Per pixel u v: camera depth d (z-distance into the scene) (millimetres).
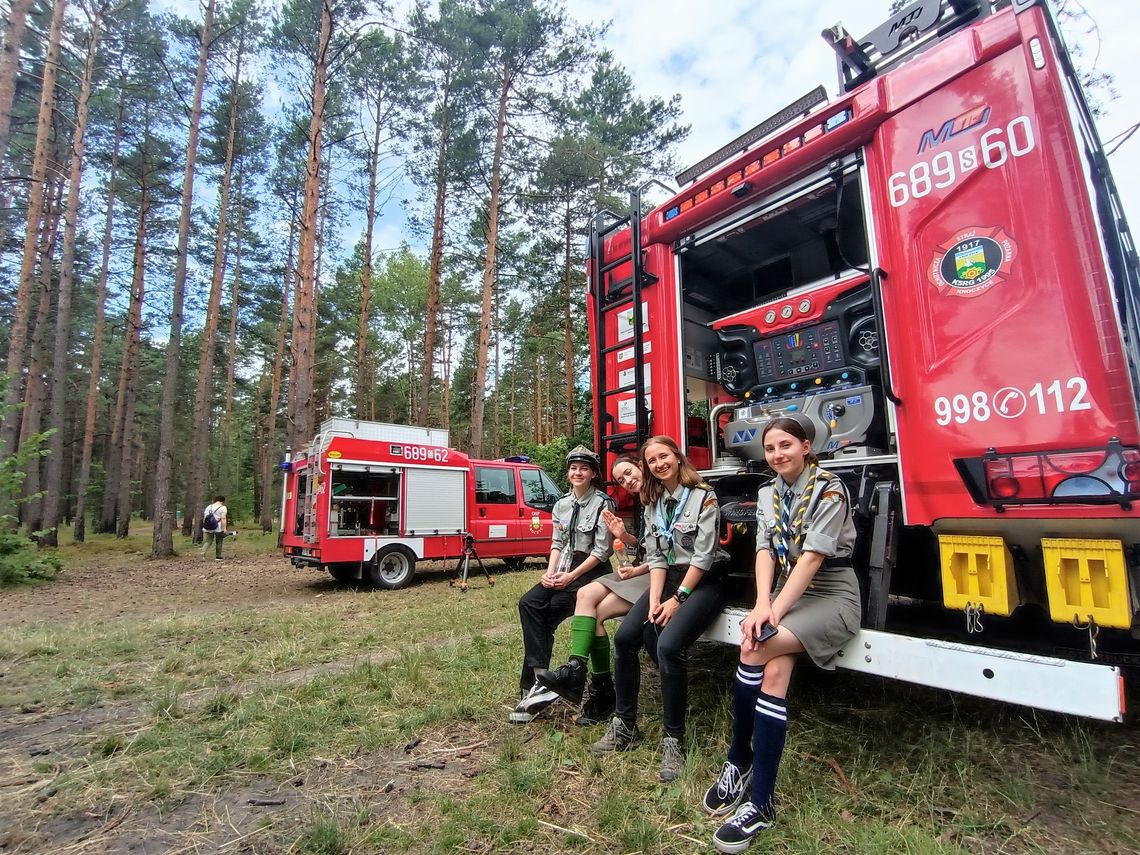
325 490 8352
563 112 17359
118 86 18547
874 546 2623
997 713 3092
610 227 4465
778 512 2592
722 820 2293
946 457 2479
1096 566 2105
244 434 45812
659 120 19438
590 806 2422
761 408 3842
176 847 2168
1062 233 2238
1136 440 2033
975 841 2090
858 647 2426
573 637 3195
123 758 2887
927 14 3199
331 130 18984
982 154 2477
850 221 3354
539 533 10359
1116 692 1832
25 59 15438
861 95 2924
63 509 32625
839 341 3504
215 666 4430
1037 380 2250
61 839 2225
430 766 2775
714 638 2902
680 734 2709
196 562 13312
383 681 3850
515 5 16312
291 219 24875
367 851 2139
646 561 3230
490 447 46156
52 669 4309
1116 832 2100
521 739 3062
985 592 2348
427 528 9094
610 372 4375
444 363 35406
